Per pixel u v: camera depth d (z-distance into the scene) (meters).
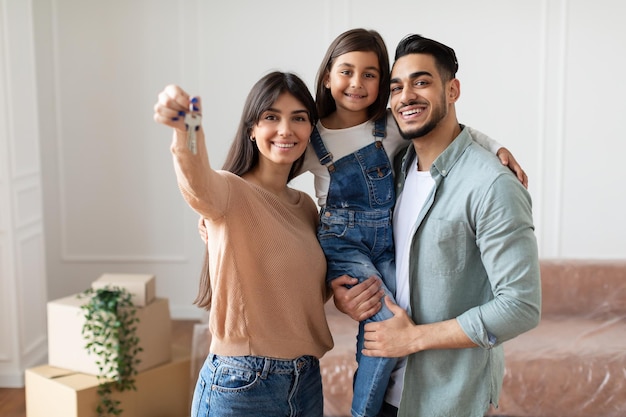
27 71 4.28
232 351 1.87
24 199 4.22
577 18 4.74
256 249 1.83
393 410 2.04
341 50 2.10
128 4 4.96
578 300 3.88
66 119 5.08
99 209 5.17
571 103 4.82
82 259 5.19
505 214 1.78
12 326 4.08
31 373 3.38
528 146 4.88
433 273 1.90
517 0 4.75
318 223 2.13
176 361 3.53
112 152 5.11
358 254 2.04
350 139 2.11
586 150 4.85
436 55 1.87
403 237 2.02
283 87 1.87
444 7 4.80
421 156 1.99
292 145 1.89
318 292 1.95
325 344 2.01
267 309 1.86
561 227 4.92
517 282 1.78
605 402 3.25
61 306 3.40
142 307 3.38
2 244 4.04
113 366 3.29
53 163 5.12
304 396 1.95
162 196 5.14
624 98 4.79
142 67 5.02
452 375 1.93
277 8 4.92
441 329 1.85
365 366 1.99
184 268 5.20
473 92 4.86
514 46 4.80
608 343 3.45
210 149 5.07
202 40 4.97
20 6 4.19
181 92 1.54
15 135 4.11
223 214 1.79
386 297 1.96
